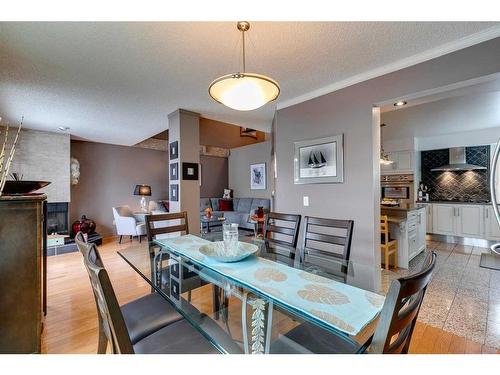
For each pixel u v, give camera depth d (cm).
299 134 308
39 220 166
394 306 69
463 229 503
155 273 180
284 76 249
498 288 277
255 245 207
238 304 138
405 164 573
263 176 694
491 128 479
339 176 265
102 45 190
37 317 163
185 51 200
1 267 153
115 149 608
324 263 175
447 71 197
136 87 270
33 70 229
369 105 244
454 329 200
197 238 249
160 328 135
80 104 321
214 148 779
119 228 524
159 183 679
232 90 163
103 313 101
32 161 453
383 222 340
